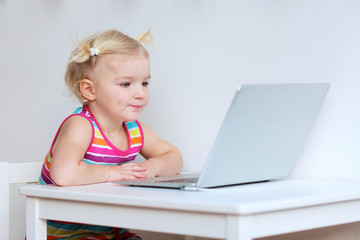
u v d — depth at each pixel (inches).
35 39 81.7
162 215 38.4
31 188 47.0
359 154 53.7
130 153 61.8
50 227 56.4
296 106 45.7
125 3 72.9
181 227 37.3
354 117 53.9
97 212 42.6
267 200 35.9
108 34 58.3
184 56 67.3
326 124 56.1
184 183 44.0
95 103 58.7
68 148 52.4
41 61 81.0
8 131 85.2
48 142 80.3
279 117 44.6
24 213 78.7
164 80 69.5
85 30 76.8
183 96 67.6
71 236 57.1
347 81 54.3
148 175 56.4
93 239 58.0
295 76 57.9
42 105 81.0
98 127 58.4
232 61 62.9
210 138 65.1
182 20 67.3
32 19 82.2
